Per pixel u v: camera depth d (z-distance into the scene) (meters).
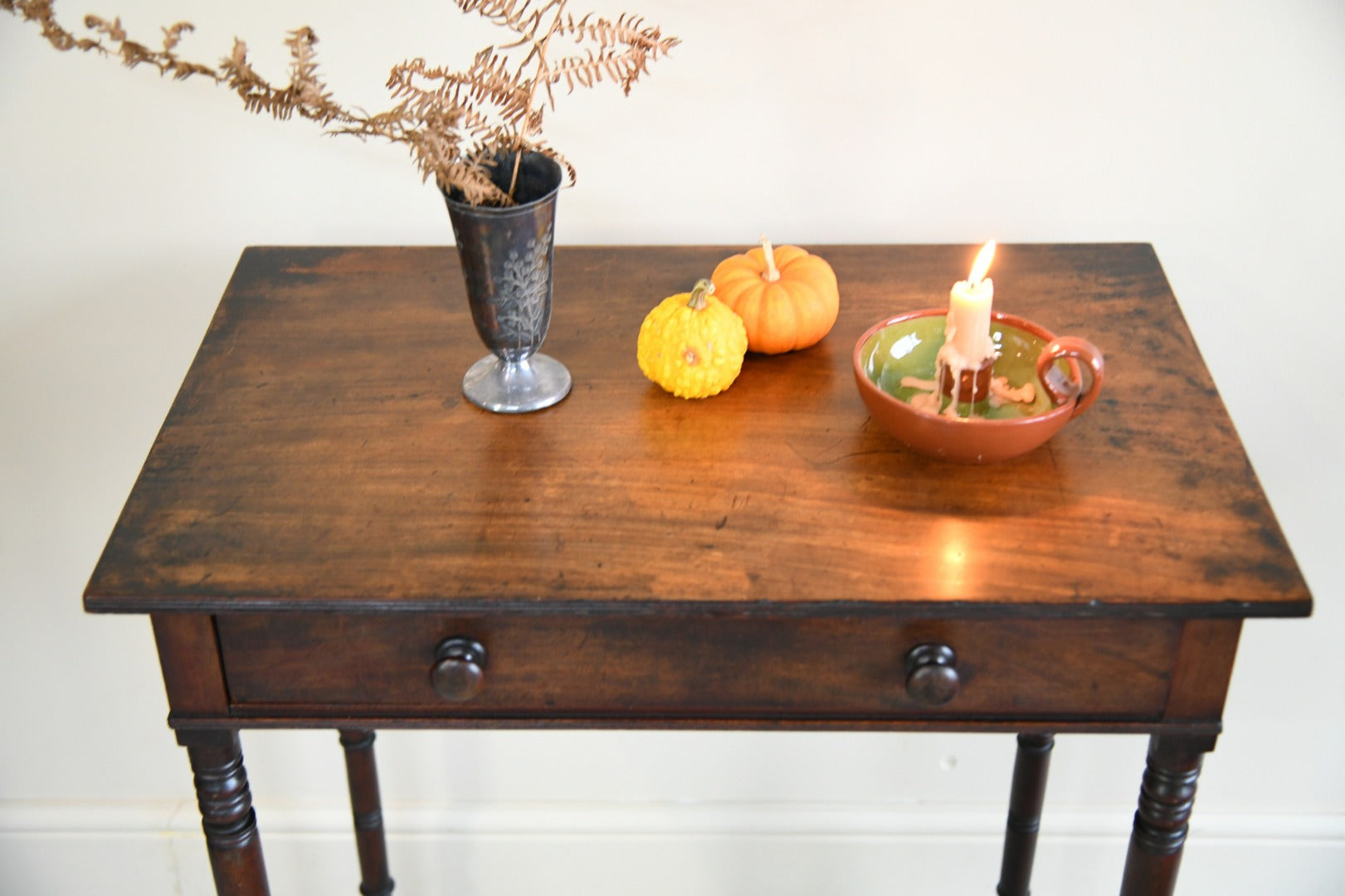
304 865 1.51
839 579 0.79
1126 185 1.16
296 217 1.19
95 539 1.35
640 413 0.94
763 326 0.97
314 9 1.09
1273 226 1.17
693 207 1.18
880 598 0.78
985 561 0.80
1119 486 0.86
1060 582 0.78
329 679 0.85
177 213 1.18
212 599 0.79
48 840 1.49
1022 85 1.11
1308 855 1.46
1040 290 1.05
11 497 1.32
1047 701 0.85
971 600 0.77
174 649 0.83
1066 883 1.50
